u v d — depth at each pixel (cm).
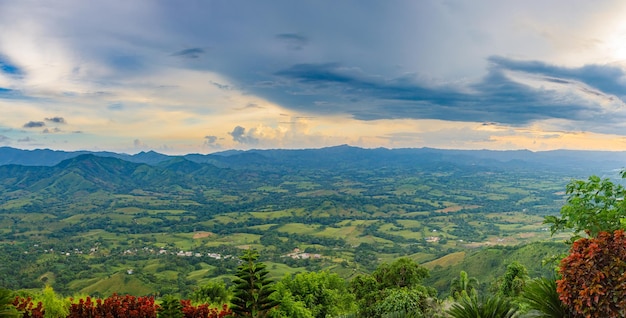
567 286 448
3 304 564
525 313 511
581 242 461
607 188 602
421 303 893
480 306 521
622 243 423
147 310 746
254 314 666
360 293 2439
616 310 409
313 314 1545
